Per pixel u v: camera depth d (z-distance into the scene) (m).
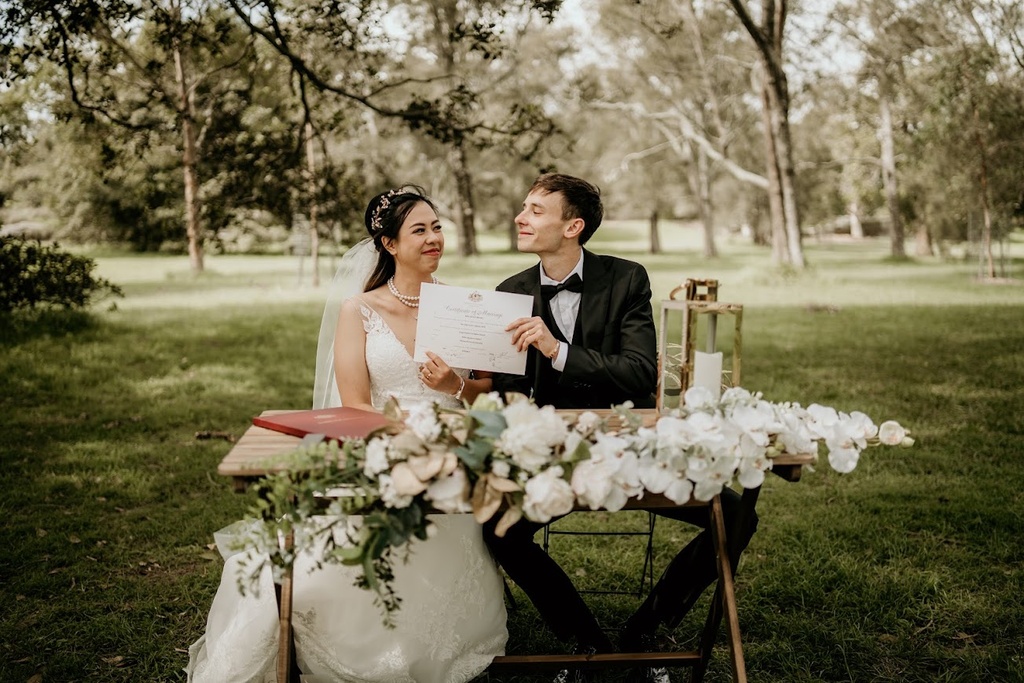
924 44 20.20
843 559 3.83
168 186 10.11
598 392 2.93
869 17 20.47
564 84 26.25
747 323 12.24
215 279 21.23
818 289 18.27
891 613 3.31
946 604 3.39
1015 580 3.59
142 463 5.44
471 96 8.15
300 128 8.82
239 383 8.02
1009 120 19.09
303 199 9.27
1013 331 10.90
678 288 2.62
